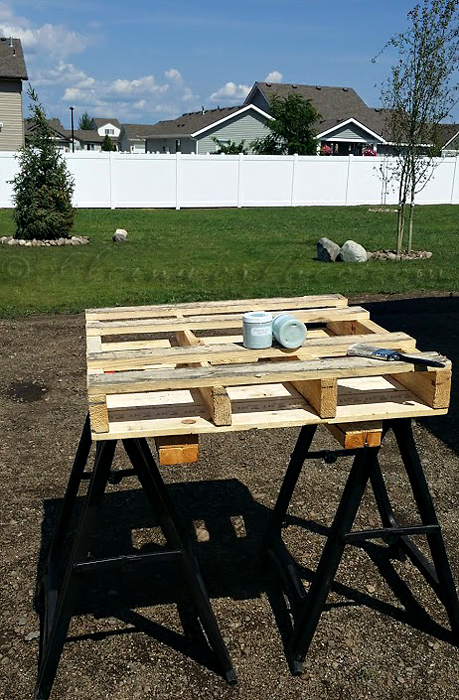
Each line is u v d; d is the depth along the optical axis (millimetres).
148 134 46656
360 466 2689
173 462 2531
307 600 2771
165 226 18844
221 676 2779
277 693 2691
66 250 14438
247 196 24734
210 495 4262
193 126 40375
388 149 41156
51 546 3318
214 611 3178
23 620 3131
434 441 5078
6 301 9633
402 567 3525
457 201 26641
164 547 3682
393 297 10023
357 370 2516
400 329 8141
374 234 17156
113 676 2781
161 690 2707
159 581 3426
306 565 3510
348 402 2686
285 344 2732
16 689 2734
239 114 37625
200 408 2621
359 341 2883
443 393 2584
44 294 10125
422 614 3156
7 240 15344
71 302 9547
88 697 2672
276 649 2936
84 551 2627
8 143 29641
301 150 32500
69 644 2971
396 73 12750
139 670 2814
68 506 3264
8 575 3453
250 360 2730
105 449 2582
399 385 2887
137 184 23578
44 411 5684
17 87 29031
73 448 4965
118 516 4027
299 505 4109
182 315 3469
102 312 3451
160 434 2396
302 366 2523
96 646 2957
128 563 2686
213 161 24031
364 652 2910
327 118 43219
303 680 2756
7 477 4516
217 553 3646
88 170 22984
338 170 25188
